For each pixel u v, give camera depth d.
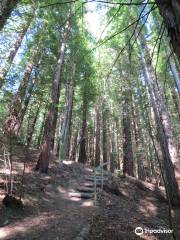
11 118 7.58
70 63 14.32
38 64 10.34
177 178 11.94
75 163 15.31
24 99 8.24
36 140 23.39
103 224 6.16
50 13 9.12
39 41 10.89
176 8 1.28
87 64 14.47
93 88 17.09
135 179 13.98
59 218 6.12
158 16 7.68
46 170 10.48
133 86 14.71
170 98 18.56
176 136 17.69
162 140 2.23
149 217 8.43
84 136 20.34
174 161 12.20
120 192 10.80
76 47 12.43
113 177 13.06
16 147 11.45
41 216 6.14
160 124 2.23
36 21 9.52
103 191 10.05
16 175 8.45
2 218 5.47
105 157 20.11
